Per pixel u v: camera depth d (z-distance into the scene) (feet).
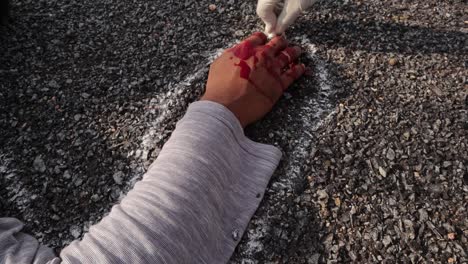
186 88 5.11
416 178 4.32
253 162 4.48
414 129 4.66
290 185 4.38
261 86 4.74
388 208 4.14
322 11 5.82
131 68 5.34
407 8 5.87
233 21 5.79
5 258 3.61
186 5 6.00
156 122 4.86
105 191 4.40
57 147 4.70
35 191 4.41
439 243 3.91
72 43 5.61
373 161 4.45
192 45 5.55
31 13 5.94
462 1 5.96
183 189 3.78
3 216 4.25
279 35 5.26
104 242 3.49
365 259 3.87
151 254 3.43
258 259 3.97
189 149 4.08
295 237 4.05
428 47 5.38
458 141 4.55
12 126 4.88
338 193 4.27
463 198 4.17
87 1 6.08
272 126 4.81
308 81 5.14
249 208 4.21
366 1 5.95
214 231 3.90
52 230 4.17
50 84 5.21
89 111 4.97
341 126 4.75
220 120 4.34
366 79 5.10
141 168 4.53
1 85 5.21
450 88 4.98
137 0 6.07
